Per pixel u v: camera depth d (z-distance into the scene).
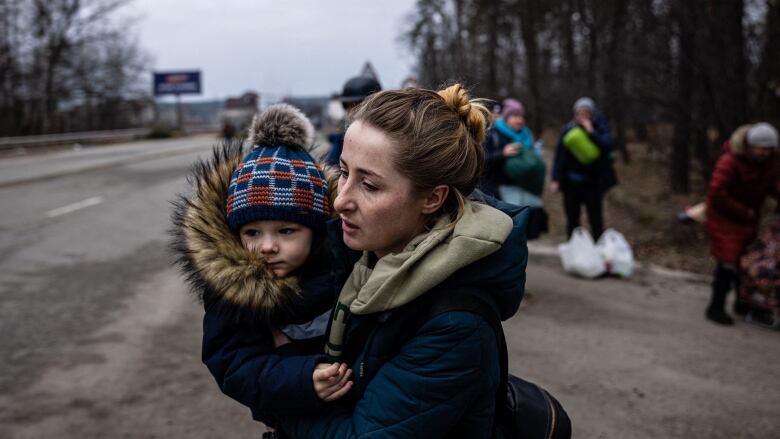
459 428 1.20
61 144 26.94
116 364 4.02
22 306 5.21
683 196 9.98
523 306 5.22
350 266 1.34
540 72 21.42
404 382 1.11
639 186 11.97
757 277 4.77
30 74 30.58
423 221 1.20
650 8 9.29
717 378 3.82
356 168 1.15
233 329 1.32
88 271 6.37
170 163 18.27
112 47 33.31
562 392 3.62
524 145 5.18
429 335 1.11
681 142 10.19
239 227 1.35
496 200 1.31
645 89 10.66
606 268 6.13
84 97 33.62
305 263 1.42
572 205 6.48
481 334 1.11
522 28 21.97
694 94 9.10
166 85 50.81
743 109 7.82
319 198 1.40
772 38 7.77
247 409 3.42
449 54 33.06
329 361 1.25
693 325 4.79
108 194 11.74
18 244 7.56
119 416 3.32
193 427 3.21
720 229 4.79
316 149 1.55
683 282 6.02
